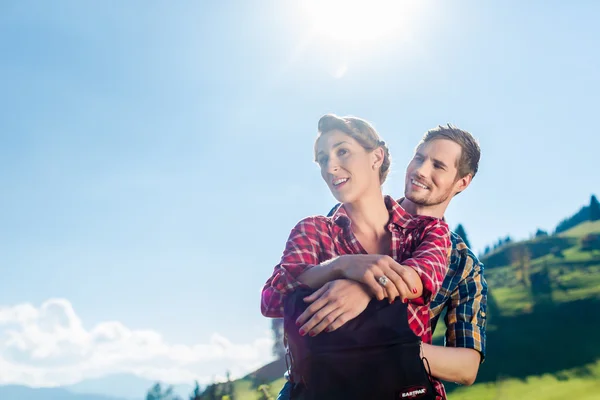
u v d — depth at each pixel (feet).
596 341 232.32
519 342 246.06
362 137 8.05
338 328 6.68
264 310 7.70
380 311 6.78
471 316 10.23
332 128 8.17
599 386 183.83
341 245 8.15
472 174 11.54
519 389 196.65
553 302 288.10
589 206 498.28
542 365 218.59
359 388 6.51
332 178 8.05
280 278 7.58
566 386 195.11
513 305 297.53
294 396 6.92
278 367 225.15
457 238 10.77
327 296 6.81
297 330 6.91
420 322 8.21
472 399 199.31
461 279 10.43
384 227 8.25
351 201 8.04
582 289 301.22
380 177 8.54
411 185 11.41
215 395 204.54
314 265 7.57
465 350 9.62
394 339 6.65
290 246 8.05
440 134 11.31
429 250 7.63
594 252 376.27
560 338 243.40
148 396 390.42
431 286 7.19
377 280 6.79
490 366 230.27
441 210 11.55
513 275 359.46
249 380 219.00
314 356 6.63
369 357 6.57
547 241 418.72
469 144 11.27
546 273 341.62
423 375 6.66
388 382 6.52
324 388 6.55
